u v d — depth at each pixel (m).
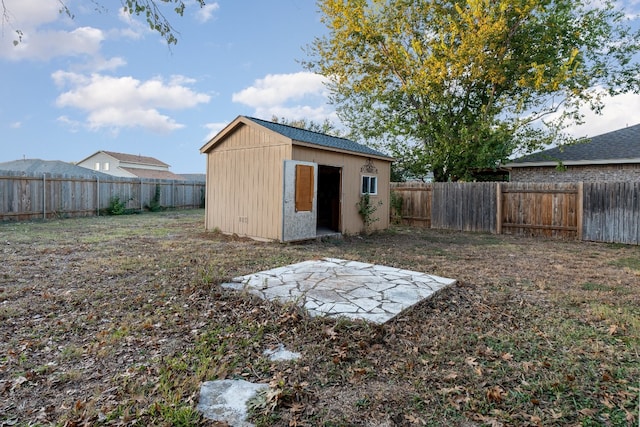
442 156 14.39
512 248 8.77
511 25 13.27
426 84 13.73
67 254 6.55
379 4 14.78
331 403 2.27
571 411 2.22
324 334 3.23
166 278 4.98
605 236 10.02
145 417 2.07
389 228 12.38
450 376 2.58
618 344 3.18
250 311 3.77
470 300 4.39
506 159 14.49
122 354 2.85
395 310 3.77
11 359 2.74
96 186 14.42
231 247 7.73
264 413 2.13
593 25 13.94
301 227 8.77
